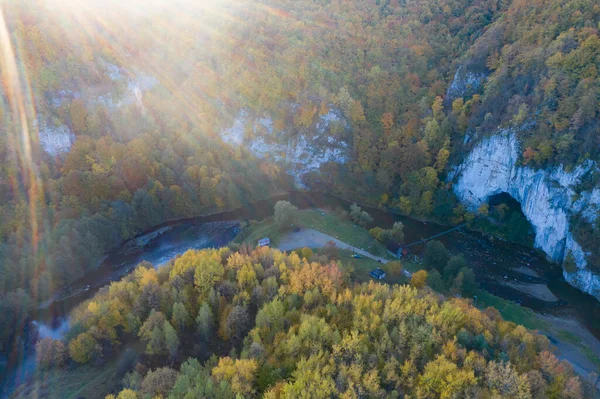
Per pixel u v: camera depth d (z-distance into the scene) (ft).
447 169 536.42
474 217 511.81
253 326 265.54
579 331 344.08
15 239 391.65
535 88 465.47
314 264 301.63
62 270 390.63
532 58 480.64
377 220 524.11
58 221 428.97
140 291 295.89
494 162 490.90
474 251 462.60
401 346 234.79
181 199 512.22
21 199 436.35
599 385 277.85
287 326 254.88
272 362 226.99
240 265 310.65
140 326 273.54
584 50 442.91
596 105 416.46
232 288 288.92
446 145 534.78
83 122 525.75
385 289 280.92
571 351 317.01
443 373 210.79
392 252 430.20
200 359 256.93
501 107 492.95
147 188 500.74
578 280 398.42
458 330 248.93
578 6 484.74
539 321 351.25
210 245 462.60
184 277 302.25
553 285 405.59
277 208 461.37
